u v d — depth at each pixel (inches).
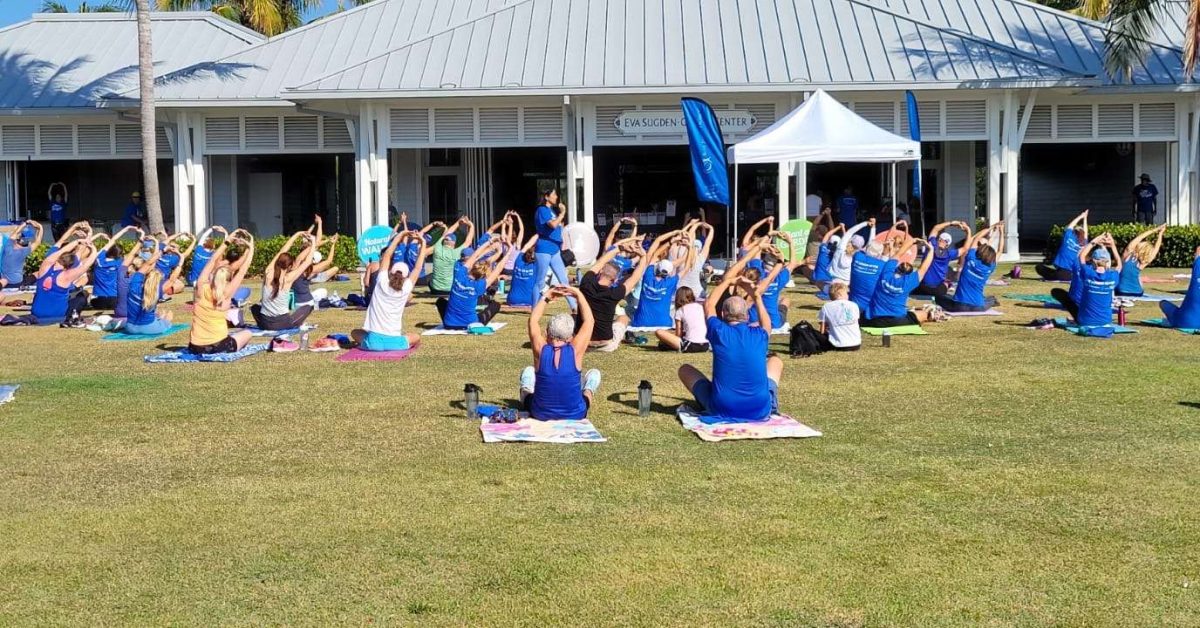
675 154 1277.1
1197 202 1039.6
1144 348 463.8
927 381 392.8
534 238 627.8
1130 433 310.0
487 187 1191.6
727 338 322.3
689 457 286.4
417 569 208.5
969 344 478.6
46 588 200.8
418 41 1055.0
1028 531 227.0
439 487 261.4
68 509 247.3
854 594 195.2
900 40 1027.3
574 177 1011.9
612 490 257.3
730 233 1242.0
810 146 740.7
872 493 253.6
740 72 987.3
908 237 629.9
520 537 225.5
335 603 193.0
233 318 555.5
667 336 468.1
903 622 183.8
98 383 402.0
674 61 1008.9
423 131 1021.8
